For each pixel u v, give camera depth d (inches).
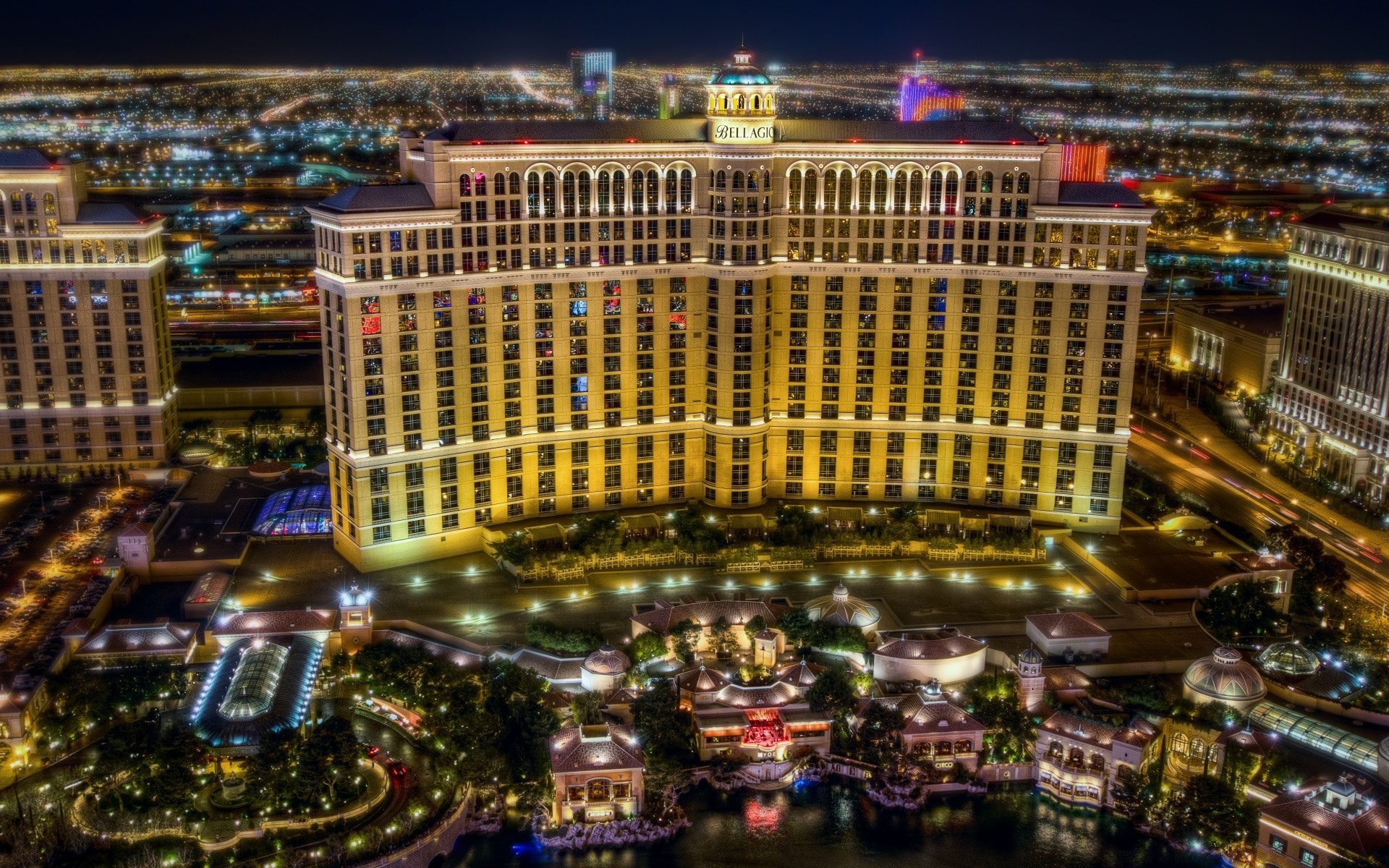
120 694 6441.9
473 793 6087.6
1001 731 6343.5
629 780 5979.3
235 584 7834.6
